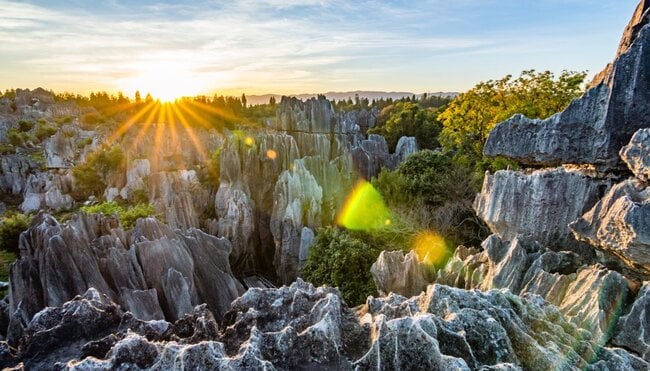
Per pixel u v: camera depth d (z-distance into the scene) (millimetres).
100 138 90500
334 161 50906
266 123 123938
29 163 78312
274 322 10367
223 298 27484
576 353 9953
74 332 10016
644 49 18500
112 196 61219
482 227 37125
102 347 9219
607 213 16125
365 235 38594
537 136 22250
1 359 9117
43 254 22516
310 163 46594
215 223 44938
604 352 10070
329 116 60781
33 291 21938
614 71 19266
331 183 46875
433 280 23328
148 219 29719
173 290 24047
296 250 41156
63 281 22078
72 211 57719
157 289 25031
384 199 42062
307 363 8742
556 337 10352
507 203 22766
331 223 44312
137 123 108125
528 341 9633
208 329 9898
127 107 172875
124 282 24250
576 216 20172
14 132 104375
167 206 45094
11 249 38062
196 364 8039
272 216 43219
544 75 41125
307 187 43688
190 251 28406
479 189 40500
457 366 8031
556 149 21469
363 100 174875
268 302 11469
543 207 21219
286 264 41500
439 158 45344
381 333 8891
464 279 20609
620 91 19094
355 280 28812
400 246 35562
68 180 65812
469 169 44656
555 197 20828
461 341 9133
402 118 79625
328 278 30203
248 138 51219
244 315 10352
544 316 11359
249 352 8203
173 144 75500
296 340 8969
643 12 21484
